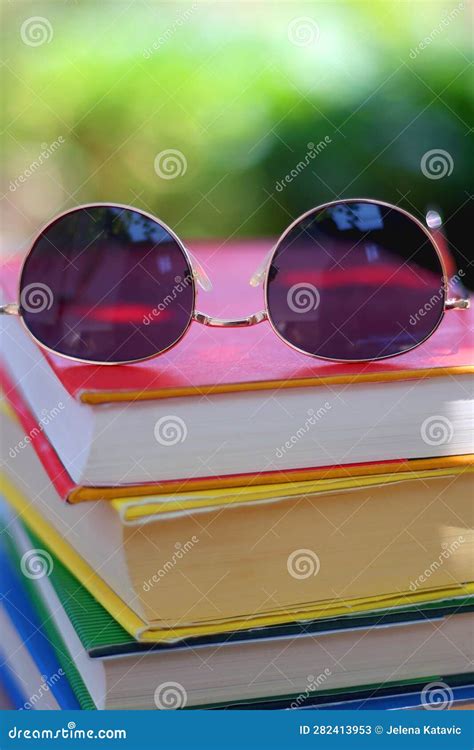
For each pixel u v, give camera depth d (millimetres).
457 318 746
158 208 1019
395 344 689
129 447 639
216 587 644
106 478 638
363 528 651
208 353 699
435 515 656
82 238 689
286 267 692
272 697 650
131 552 638
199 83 1062
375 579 654
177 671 645
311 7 1053
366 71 1018
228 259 839
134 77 1071
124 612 645
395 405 653
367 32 1030
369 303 691
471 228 886
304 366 674
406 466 651
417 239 691
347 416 650
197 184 1007
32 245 689
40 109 1067
